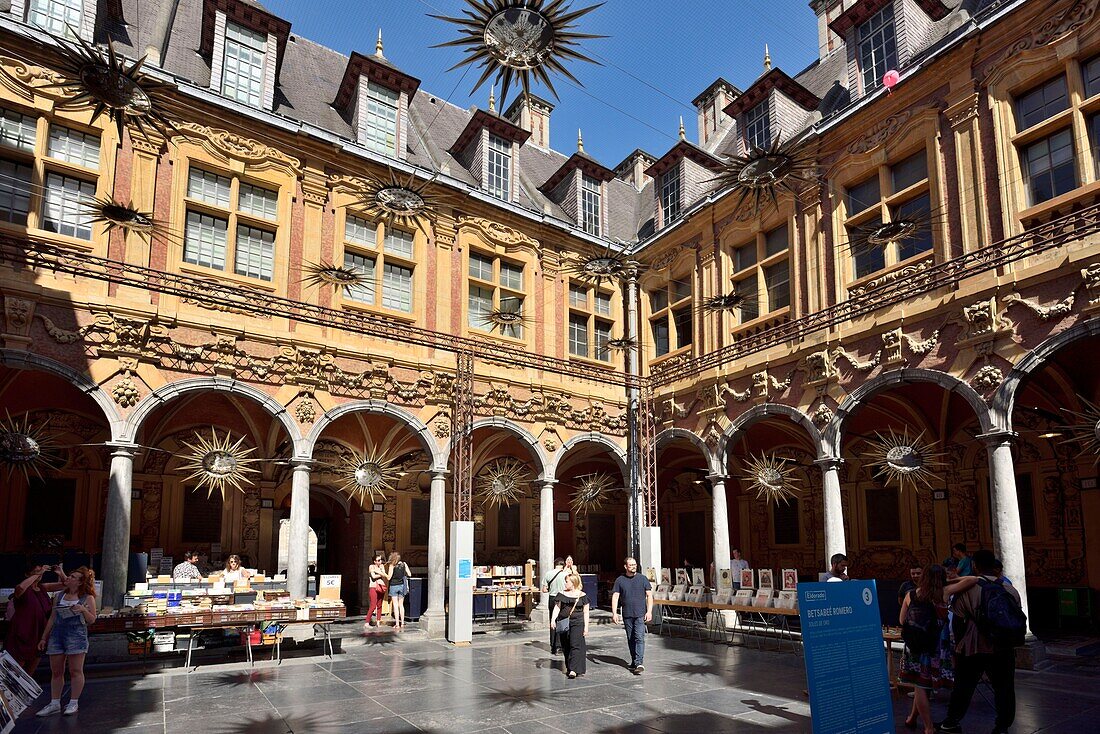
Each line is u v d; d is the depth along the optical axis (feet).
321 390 44.16
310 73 59.31
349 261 50.29
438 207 53.83
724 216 56.54
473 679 30.42
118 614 31.78
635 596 32.60
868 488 56.90
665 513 75.05
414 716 23.95
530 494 68.95
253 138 46.62
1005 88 39.09
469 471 46.19
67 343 36.68
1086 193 34.65
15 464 42.60
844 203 47.60
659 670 32.73
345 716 23.95
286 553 55.36
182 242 43.11
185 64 48.21
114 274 39.81
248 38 49.21
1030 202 37.93
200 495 51.96
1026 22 38.37
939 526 51.21
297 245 47.32
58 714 24.18
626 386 58.44
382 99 54.75
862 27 50.47
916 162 44.01
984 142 39.70
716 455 50.21
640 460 56.44
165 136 42.60
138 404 38.09
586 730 22.26
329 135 48.98
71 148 40.81
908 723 22.33
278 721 23.32
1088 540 42.96
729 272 55.67
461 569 42.24
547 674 31.63
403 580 46.80
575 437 55.01
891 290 40.47
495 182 59.31
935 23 48.52
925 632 20.95
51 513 46.75
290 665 33.91
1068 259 32.71
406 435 55.77
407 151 56.65
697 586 45.75
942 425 48.47
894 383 39.68
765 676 31.24
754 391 48.08
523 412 52.47
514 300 58.39
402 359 47.37
